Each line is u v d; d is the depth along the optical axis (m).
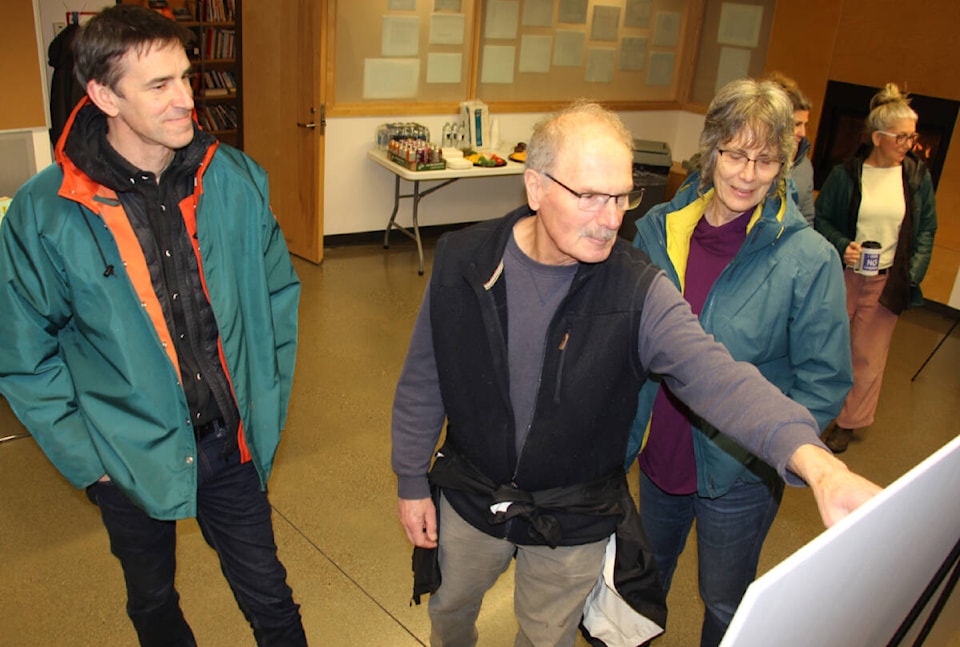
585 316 1.39
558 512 1.50
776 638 0.80
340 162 5.56
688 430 1.83
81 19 3.87
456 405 1.53
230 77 7.62
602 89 6.68
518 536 1.57
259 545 1.79
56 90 3.30
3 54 3.07
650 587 1.56
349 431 3.39
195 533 2.69
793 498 3.17
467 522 1.62
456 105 5.90
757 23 6.38
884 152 3.21
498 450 1.50
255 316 1.71
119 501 1.65
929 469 0.88
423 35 5.58
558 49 6.28
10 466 2.98
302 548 2.65
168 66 1.39
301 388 3.71
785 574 0.71
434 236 6.14
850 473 1.02
